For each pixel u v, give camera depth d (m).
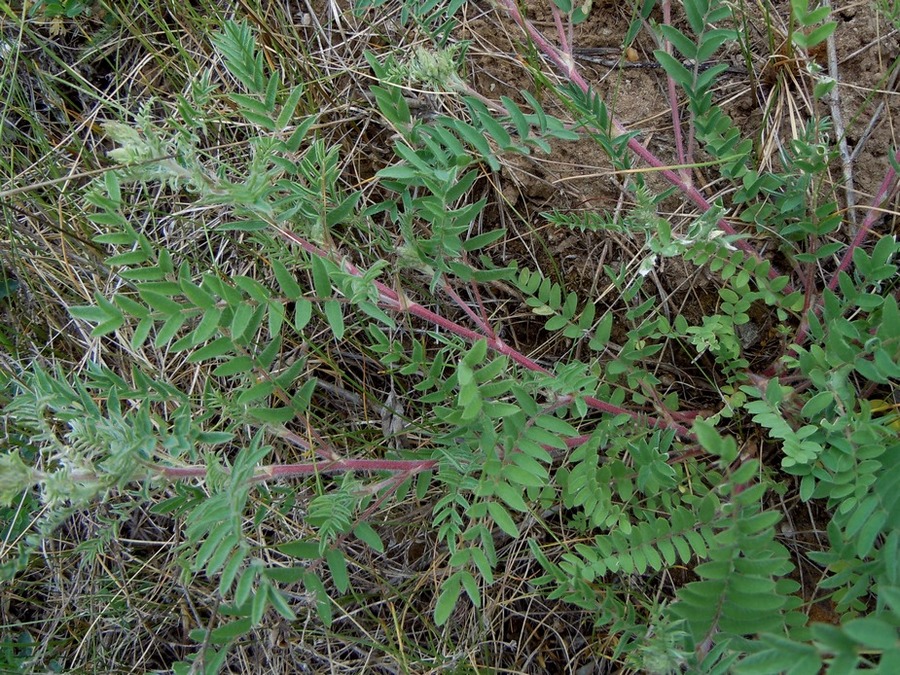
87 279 3.09
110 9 2.98
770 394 2.07
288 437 2.08
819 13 1.91
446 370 2.94
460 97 2.48
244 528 2.52
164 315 1.76
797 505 2.51
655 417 2.64
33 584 2.97
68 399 1.84
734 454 1.29
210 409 2.36
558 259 2.88
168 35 2.93
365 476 2.90
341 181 2.98
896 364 1.69
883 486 1.62
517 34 2.87
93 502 2.88
